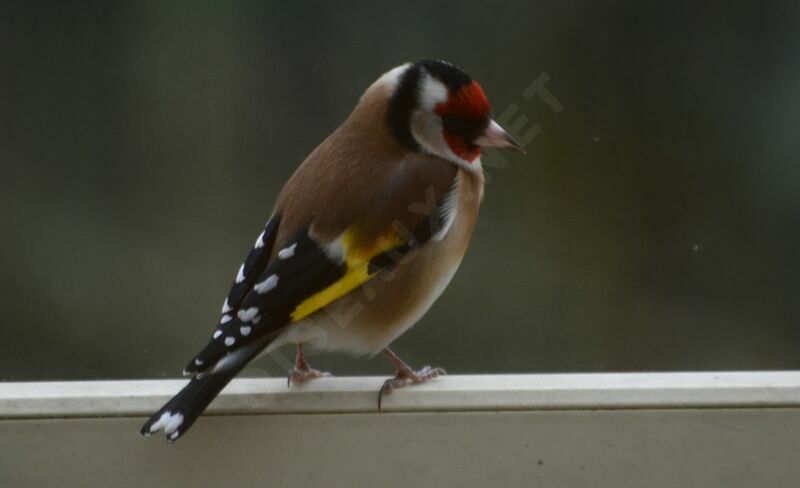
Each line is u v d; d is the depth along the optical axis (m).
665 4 10.82
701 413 5.75
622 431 5.77
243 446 5.82
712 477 5.77
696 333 10.59
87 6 10.50
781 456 5.74
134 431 5.75
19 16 10.50
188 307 10.17
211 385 5.71
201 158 10.42
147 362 10.09
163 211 10.38
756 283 10.70
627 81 10.80
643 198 10.72
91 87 10.52
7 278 10.20
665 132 10.83
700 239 10.77
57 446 5.73
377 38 10.41
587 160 10.70
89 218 10.38
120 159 10.44
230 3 10.41
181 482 5.79
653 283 10.63
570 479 5.80
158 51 10.46
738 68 10.85
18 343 10.13
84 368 10.03
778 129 10.87
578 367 10.41
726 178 10.82
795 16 10.96
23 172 10.41
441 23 10.51
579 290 10.50
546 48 10.69
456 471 5.80
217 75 10.45
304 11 10.41
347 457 5.82
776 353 10.61
